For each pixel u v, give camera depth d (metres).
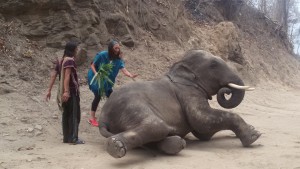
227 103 8.06
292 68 30.59
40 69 11.01
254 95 17.58
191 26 20.27
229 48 20.61
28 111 9.02
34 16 11.99
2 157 6.59
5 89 9.67
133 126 6.78
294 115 13.16
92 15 12.75
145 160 6.53
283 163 6.34
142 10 16.05
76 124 7.67
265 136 8.76
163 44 15.96
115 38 14.02
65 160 6.48
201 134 8.12
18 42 11.37
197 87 7.96
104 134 7.15
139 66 13.74
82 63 12.02
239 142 8.05
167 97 7.65
